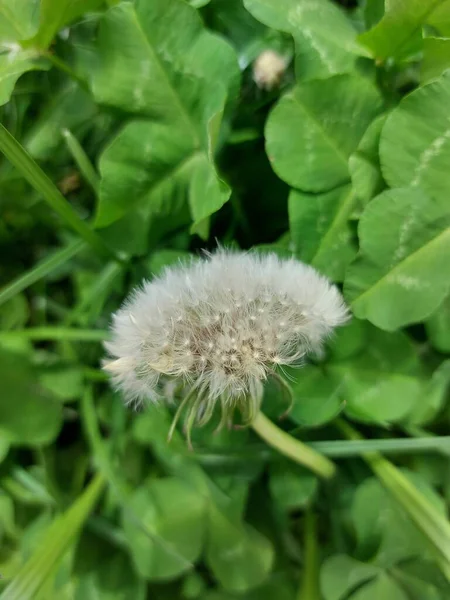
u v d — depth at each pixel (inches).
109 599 2.9
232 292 2.3
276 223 3.4
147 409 2.9
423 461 3.0
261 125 3.2
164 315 2.3
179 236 3.3
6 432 3.0
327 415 2.8
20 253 3.7
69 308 3.6
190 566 2.8
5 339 3.1
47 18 2.9
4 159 3.3
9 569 3.1
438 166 2.6
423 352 3.0
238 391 2.3
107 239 3.2
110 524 3.1
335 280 2.9
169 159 3.0
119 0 3.1
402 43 2.9
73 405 3.4
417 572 2.8
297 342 2.5
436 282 2.5
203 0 3.1
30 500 3.2
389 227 2.6
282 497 2.9
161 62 3.0
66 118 3.4
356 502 2.8
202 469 3.0
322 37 2.9
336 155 2.9
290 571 3.0
